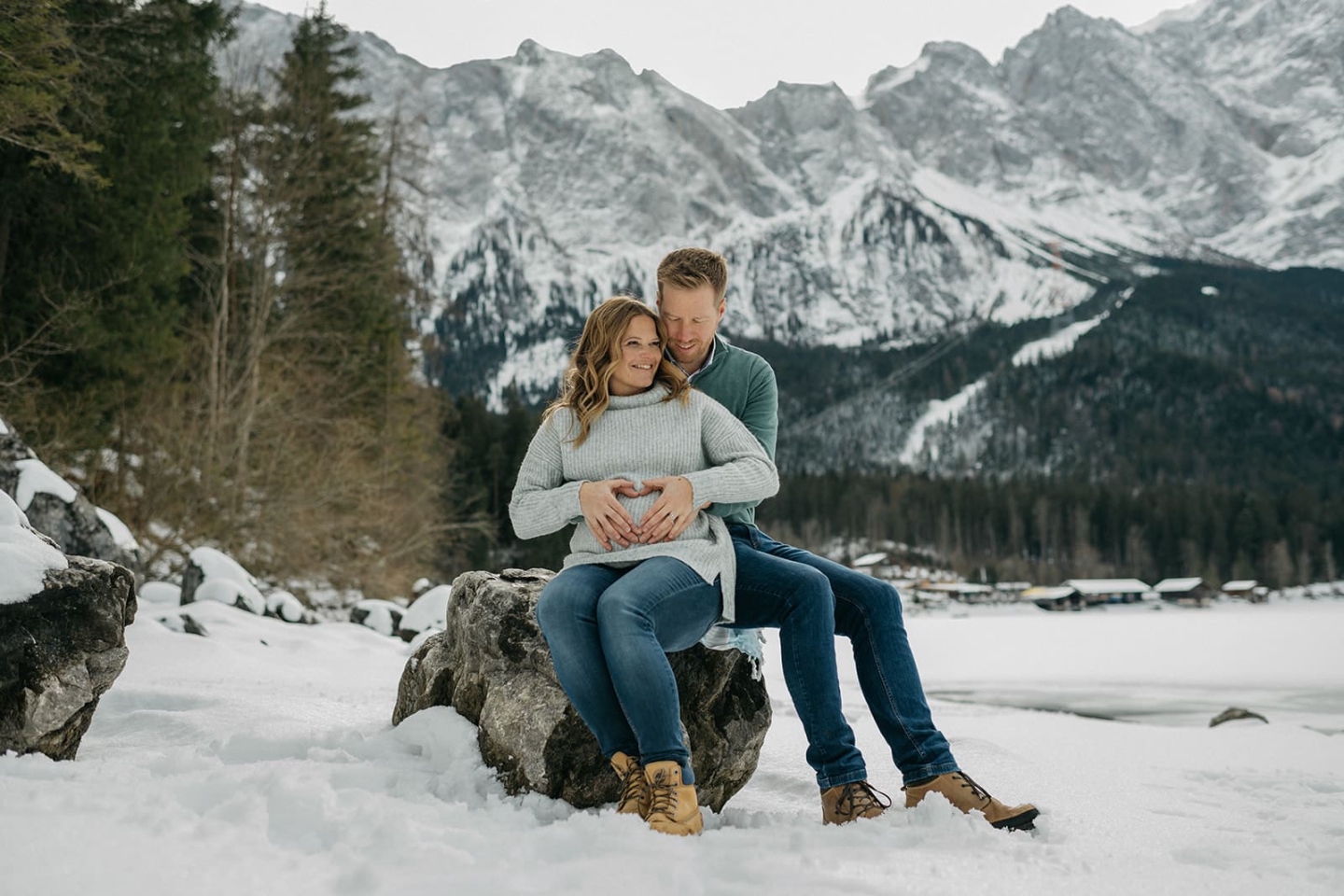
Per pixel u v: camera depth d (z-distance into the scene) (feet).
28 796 6.18
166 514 53.11
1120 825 8.13
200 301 61.05
